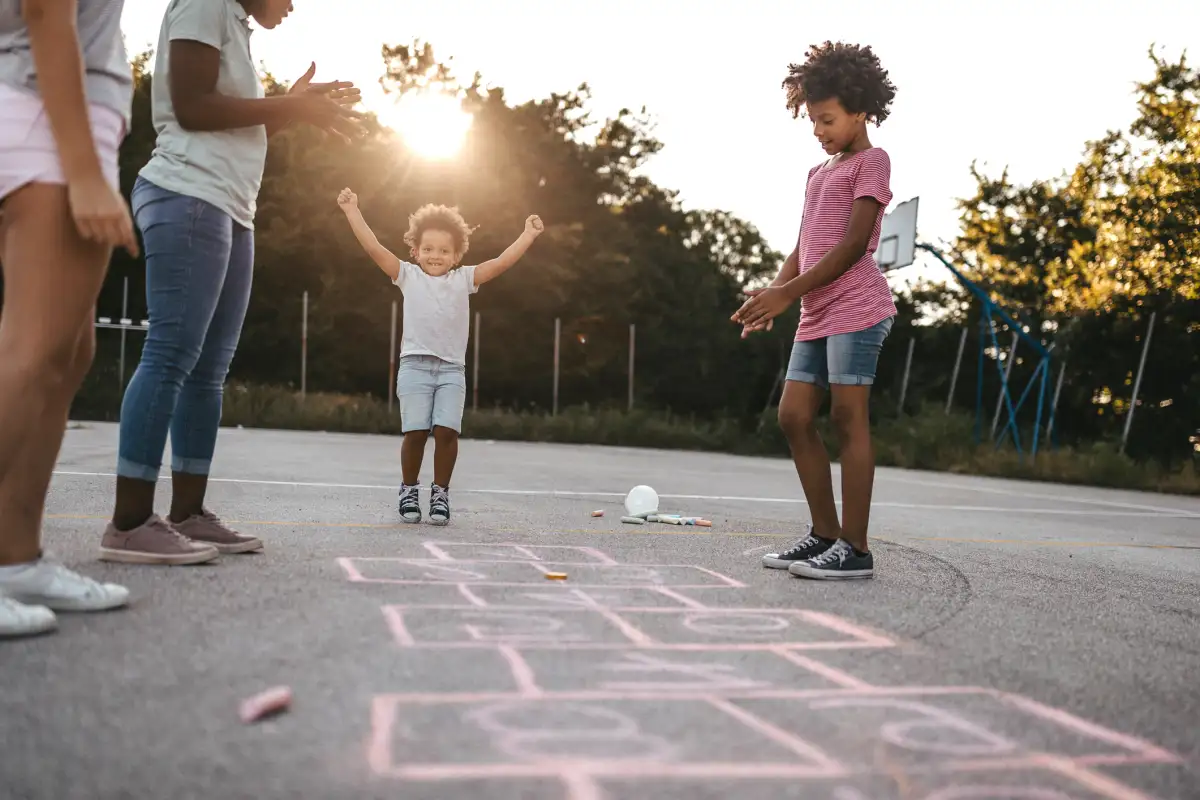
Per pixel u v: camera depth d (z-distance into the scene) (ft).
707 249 141.69
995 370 92.84
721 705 5.68
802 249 12.34
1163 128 78.43
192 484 10.39
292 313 88.43
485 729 5.06
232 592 8.15
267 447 32.89
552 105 107.04
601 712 5.42
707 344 114.21
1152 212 75.10
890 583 10.69
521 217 94.22
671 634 7.48
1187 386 64.90
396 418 58.85
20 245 6.59
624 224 109.70
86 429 38.65
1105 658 7.42
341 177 89.86
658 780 4.48
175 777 4.28
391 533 12.73
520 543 12.42
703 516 17.84
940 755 5.02
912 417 57.77
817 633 7.77
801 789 4.47
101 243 6.80
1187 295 68.03
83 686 5.47
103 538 9.45
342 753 4.64
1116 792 4.64
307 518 13.97
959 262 101.91
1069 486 41.04
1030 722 5.66
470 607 8.07
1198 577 12.82
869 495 11.09
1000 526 19.13
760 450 59.67
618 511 17.67
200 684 5.60
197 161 9.51
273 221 89.76
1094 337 67.87
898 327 103.96
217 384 10.50
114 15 7.13
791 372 11.88
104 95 7.02
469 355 91.50
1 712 4.99
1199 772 4.96
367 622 7.31
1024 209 97.96
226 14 9.76
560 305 95.76
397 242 89.10
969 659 7.13
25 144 6.54
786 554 11.50
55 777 4.22
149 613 7.25
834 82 11.64
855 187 11.57
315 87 10.23
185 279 9.39
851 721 5.50
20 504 7.16
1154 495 37.47
